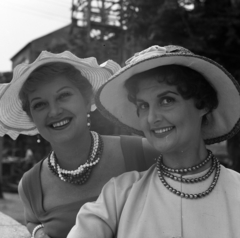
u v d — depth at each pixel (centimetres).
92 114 330
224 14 820
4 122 207
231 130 159
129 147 191
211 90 147
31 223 201
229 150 944
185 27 819
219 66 136
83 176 182
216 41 844
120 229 135
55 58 167
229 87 144
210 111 149
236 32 827
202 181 136
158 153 190
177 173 139
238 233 126
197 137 141
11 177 1464
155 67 135
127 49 991
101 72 191
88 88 185
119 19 950
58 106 168
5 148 1798
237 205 131
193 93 136
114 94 158
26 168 1547
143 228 132
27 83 171
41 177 192
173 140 134
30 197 192
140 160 189
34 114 173
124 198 142
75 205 177
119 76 143
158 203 135
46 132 173
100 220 137
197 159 141
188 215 130
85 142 182
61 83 169
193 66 137
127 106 166
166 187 137
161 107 135
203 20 809
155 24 820
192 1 835
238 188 136
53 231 178
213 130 161
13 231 279
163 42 841
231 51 843
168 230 129
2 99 189
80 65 177
